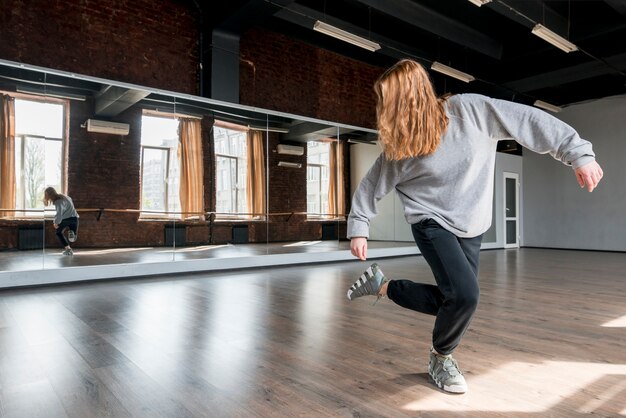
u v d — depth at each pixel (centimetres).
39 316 323
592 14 722
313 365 214
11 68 470
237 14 605
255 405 167
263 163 675
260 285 477
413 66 154
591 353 232
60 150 500
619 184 988
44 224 484
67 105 507
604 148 1013
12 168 466
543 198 1113
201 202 608
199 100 612
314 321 307
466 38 778
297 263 704
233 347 245
